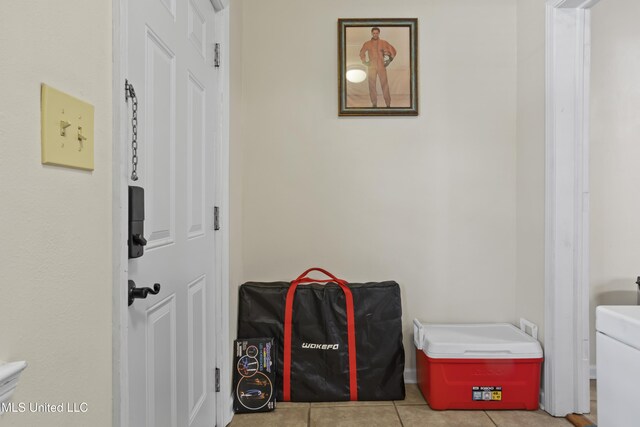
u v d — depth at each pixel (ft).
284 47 7.79
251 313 7.19
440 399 6.66
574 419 6.29
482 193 7.83
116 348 2.81
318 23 7.79
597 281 7.97
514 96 7.79
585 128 6.54
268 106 7.80
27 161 1.91
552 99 6.56
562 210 6.53
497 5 7.78
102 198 2.64
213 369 5.94
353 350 7.04
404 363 7.52
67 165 2.22
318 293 7.16
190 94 4.88
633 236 7.96
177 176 4.42
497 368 6.66
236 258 7.14
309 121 7.80
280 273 7.82
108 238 2.73
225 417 6.19
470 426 6.21
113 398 2.81
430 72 7.80
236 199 7.14
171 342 4.25
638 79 7.91
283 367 7.04
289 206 7.80
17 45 1.84
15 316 1.83
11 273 1.81
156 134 3.81
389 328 7.13
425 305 7.83
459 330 7.36
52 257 2.11
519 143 7.66
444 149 7.80
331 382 7.02
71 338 2.30
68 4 2.25
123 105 2.90
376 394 7.02
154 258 3.76
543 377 6.79
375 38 7.75
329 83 7.80
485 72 7.79
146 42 3.55
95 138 2.55
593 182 7.95
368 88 7.75
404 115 7.75
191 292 4.95
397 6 7.80
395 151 7.80
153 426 3.75
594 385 7.64
